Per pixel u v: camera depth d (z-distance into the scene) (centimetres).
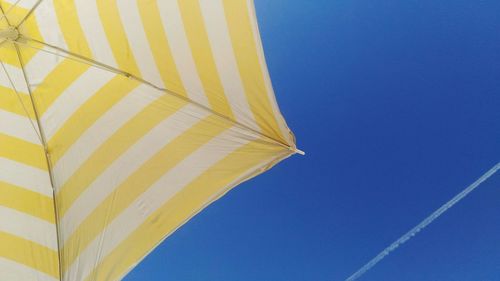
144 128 189
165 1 170
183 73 179
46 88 180
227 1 167
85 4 171
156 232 196
